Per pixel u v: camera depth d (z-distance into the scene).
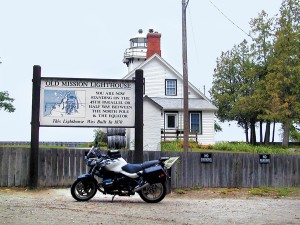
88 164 12.58
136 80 14.99
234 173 16.42
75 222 9.07
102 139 36.81
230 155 16.42
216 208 11.51
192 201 12.98
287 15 42.44
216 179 16.25
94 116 14.90
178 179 15.91
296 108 39.75
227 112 60.09
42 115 14.67
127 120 15.04
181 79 40.75
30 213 9.93
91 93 14.94
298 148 39.88
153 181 12.34
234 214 10.59
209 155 16.16
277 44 41.38
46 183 15.02
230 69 62.19
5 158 14.81
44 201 12.00
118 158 12.61
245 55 60.72
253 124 57.53
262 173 16.70
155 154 15.68
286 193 15.20
